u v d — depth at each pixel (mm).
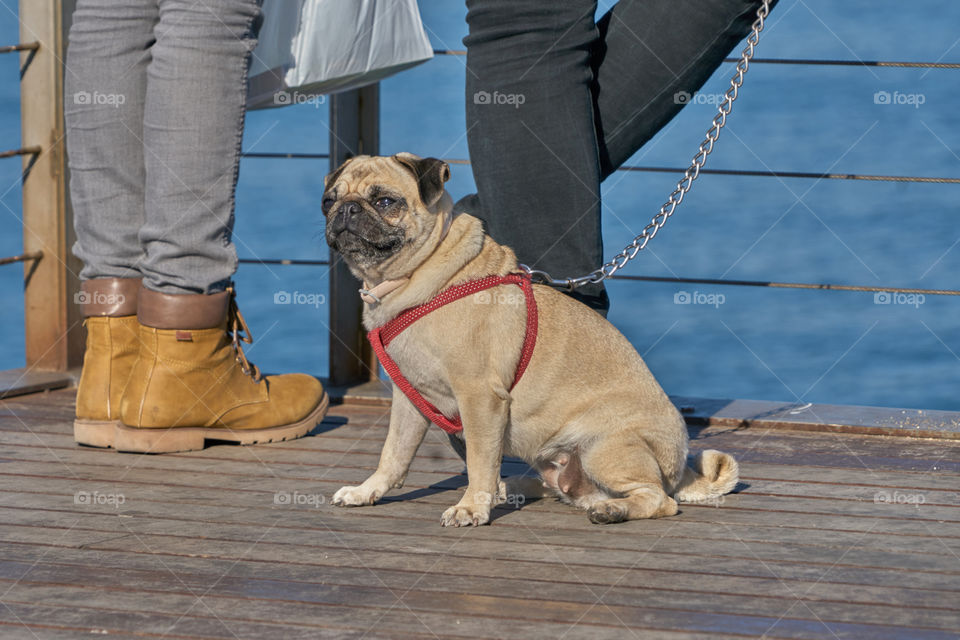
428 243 2582
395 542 2387
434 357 2578
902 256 10648
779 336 9148
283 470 3012
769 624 1927
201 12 3023
